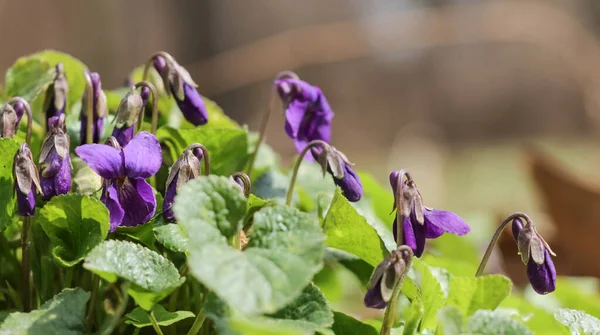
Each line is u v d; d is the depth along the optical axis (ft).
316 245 1.10
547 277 1.19
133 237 1.21
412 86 9.90
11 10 5.94
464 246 1.61
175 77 1.28
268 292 1.07
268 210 1.12
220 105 7.07
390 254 1.13
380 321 1.25
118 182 1.16
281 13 8.49
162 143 1.31
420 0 8.52
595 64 3.40
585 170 4.57
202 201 1.11
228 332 1.10
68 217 1.17
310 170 1.49
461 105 10.09
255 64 4.87
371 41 4.09
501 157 6.27
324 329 1.19
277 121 6.40
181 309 1.23
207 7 6.54
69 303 1.14
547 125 9.85
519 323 1.12
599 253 1.66
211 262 1.08
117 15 6.35
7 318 1.12
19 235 1.27
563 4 8.52
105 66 6.44
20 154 1.15
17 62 1.41
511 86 10.08
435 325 1.21
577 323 1.21
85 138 1.25
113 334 1.20
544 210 1.72
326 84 9.67
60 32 6.24
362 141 8.67
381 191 1.45
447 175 4.88
